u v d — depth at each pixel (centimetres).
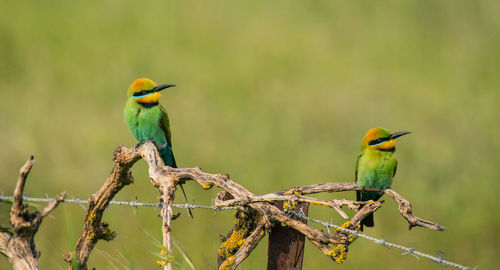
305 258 1012
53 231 985
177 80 1745
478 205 1152
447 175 1263
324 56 1889
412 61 1884
